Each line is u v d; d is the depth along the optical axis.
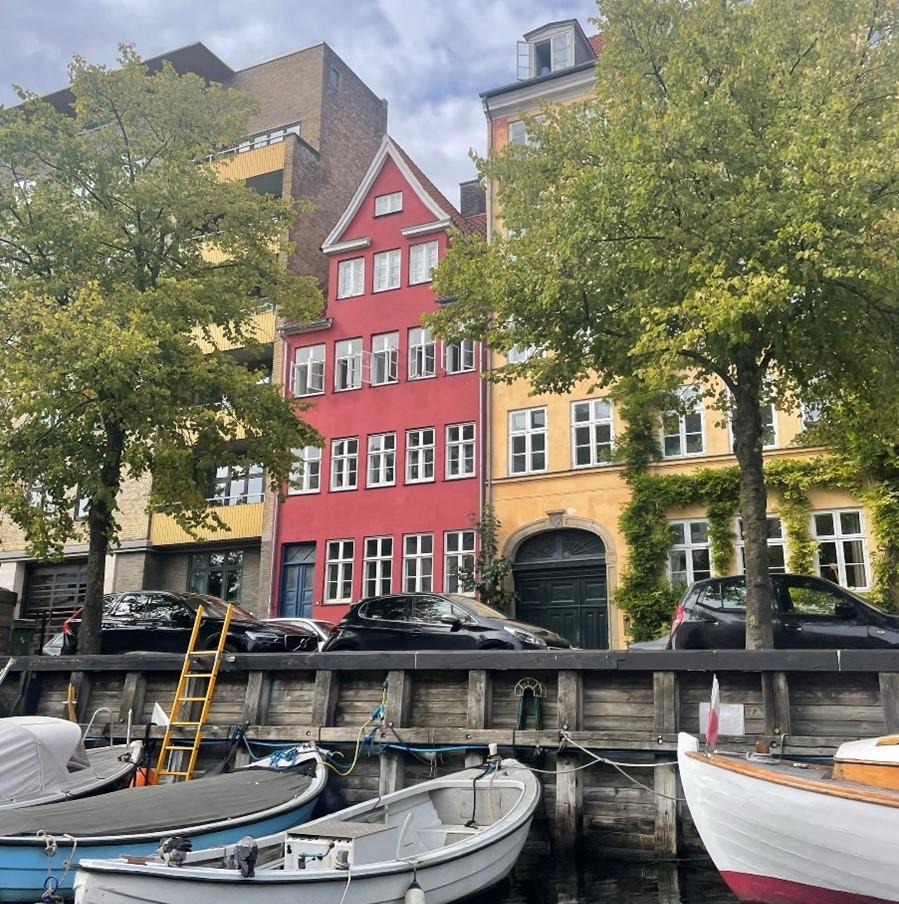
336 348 31.34
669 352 12.50
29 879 9.26
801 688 12.12
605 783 12.65
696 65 13.45
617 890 10.44
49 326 16.58
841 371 14.19
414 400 29.36
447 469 28.30
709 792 9.59
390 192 32.03
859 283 12.55
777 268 12.41
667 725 12.29
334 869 8.70
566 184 14.41
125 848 9.60
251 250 21.11
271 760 12.79
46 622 33.47
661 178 12.99
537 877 11.10
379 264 31.62
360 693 14.41
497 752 12.86
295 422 20.19
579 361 15.16
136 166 20.53
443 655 13.61
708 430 24.81
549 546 26.64
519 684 13.27
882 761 9.39
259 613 29.97
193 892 7.93
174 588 32.62
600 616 25.59
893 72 13.34
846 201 11.97
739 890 9.59
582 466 26.14
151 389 17.02
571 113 16.31
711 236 12.81
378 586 28.42
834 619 13.84
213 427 19.02
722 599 14.81
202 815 10.37
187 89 20.61
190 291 18.80
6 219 19.03
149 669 15.72
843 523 23.03
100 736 15.68
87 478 17.55
